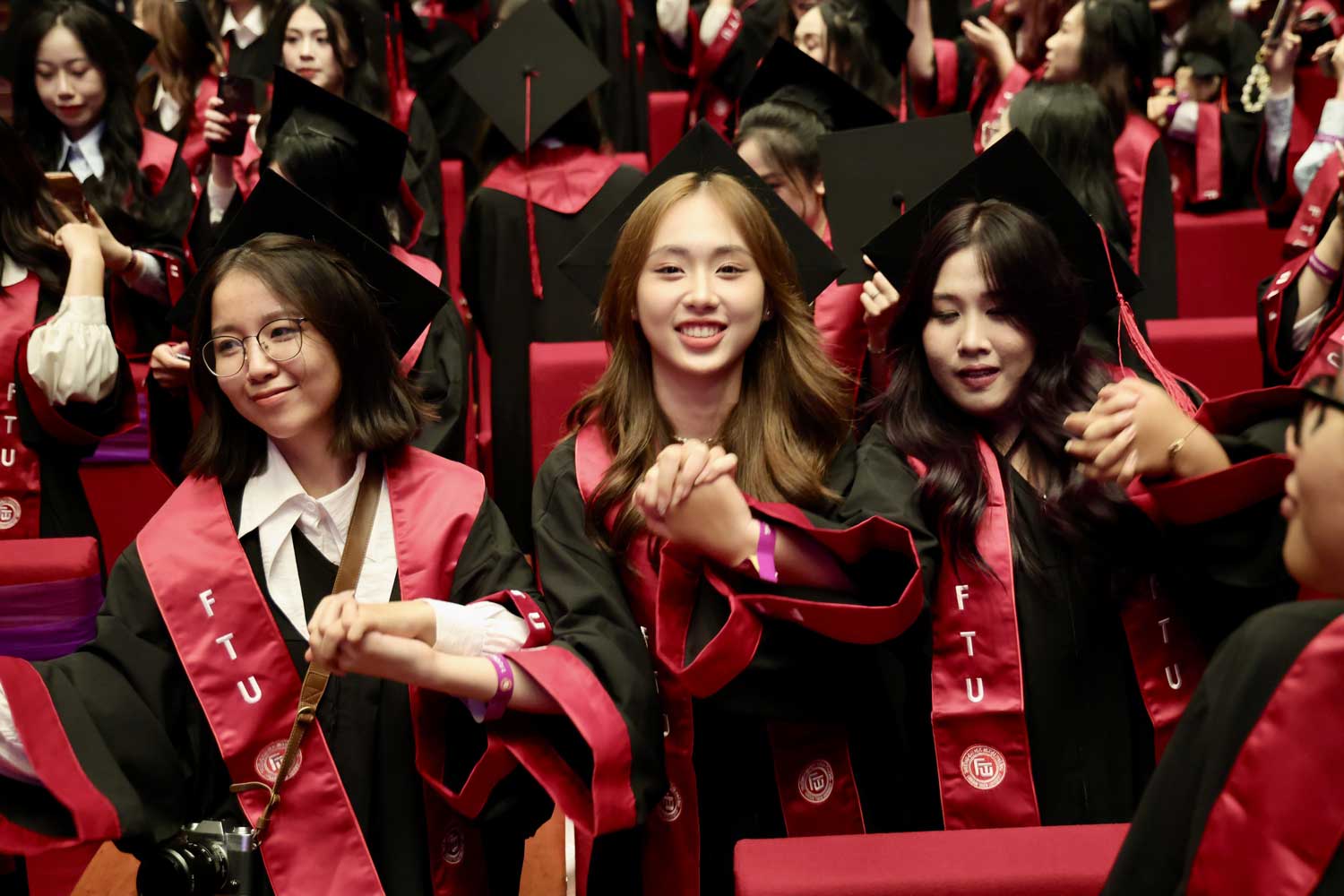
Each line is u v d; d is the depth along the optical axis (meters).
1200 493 1.89
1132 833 1.25
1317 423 1.20
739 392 2.10
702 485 1.80
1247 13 4.78
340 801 1.87
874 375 2.88
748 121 3.28
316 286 1.97
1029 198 2.29
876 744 2.06
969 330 2.03
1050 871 1.47
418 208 3.59
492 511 2.08
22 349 2.89
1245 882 1.15
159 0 5.06
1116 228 3.19
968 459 2.04
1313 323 2.87
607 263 2.44
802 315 2.10
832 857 1.52
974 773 1.97
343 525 2.02
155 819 1.82
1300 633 1.17
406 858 1.90
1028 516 2.04
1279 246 4.34
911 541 1.81
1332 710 1.14
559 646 1.84
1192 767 1.22
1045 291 2.03
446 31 5.70
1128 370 2.35
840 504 2.03
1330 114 3.82
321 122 3.21
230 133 3.66
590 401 2.14
